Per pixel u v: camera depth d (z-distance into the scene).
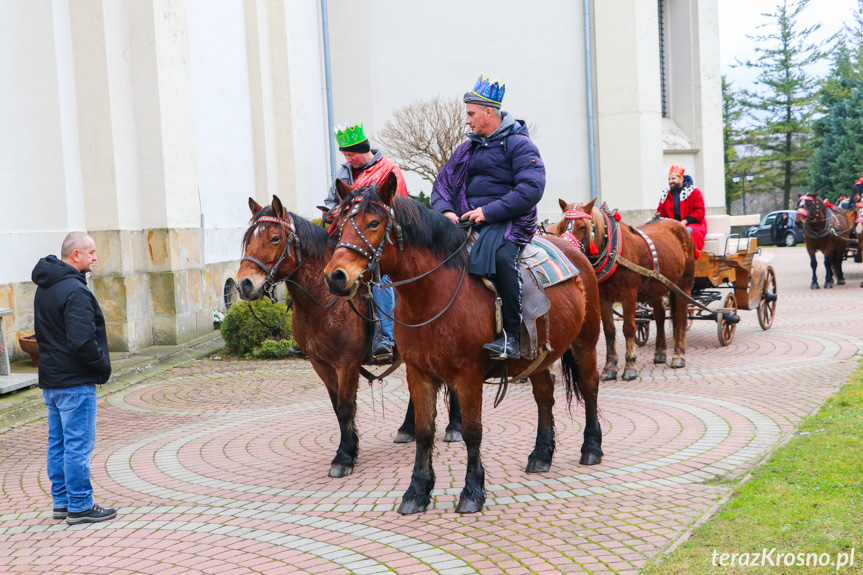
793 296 18.00
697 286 11.93
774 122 52.16
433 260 4.73
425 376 4.98
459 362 4.78
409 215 4.61
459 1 21.56
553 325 5.35
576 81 21.64
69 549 4.73
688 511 4.79
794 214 37.88
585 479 5.60
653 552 4.15
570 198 21.83
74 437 5.12
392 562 4.23
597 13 21.44
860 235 18.77
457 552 4.31
